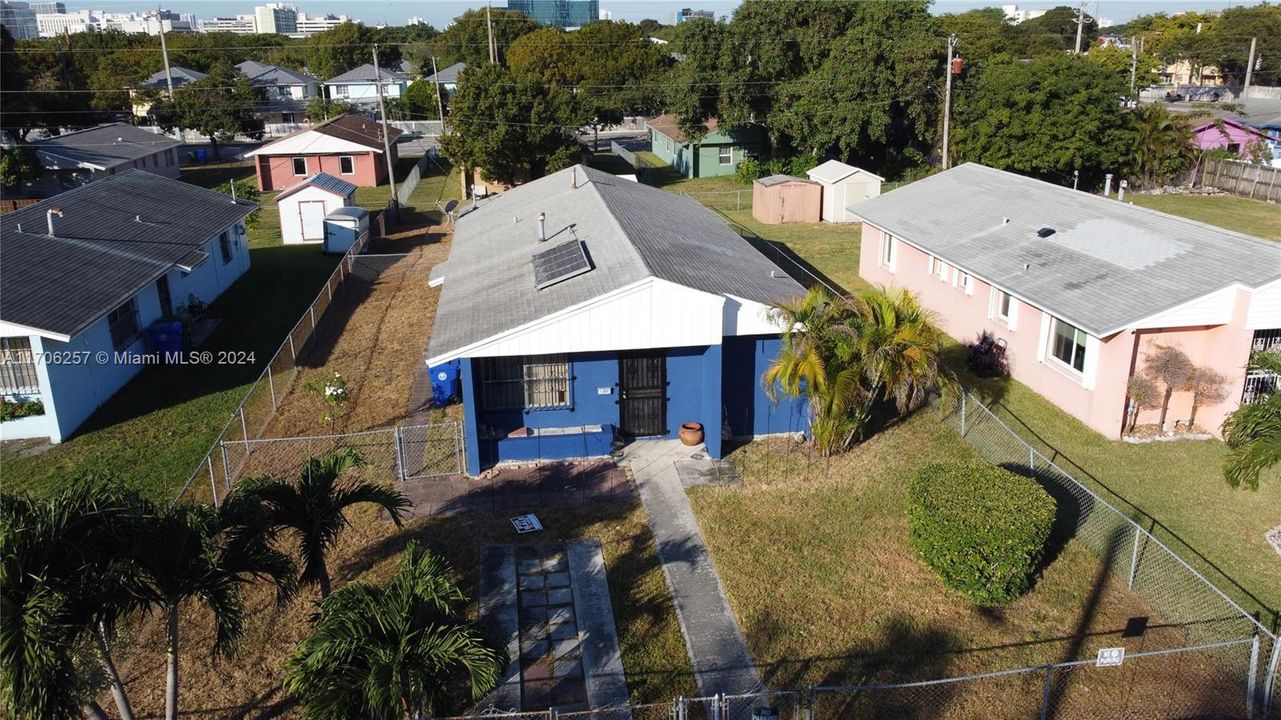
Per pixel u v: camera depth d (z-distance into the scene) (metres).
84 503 8.35
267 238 39.41
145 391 21.33
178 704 10.95
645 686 11.30
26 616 7.54
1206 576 13.25
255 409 20.00
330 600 9.19
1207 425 17.86
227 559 9.38
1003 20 119.44
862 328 16.06
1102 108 42.53
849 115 45.81
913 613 12.59
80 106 67.12
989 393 20.14
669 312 16.12
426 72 97.88
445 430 18.67
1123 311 17.12
